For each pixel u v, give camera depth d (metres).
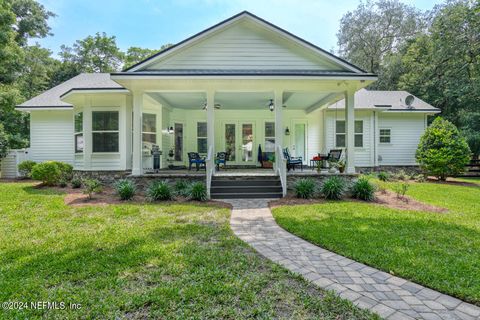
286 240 4.46
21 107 12.98
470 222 5.45
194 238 4.44
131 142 10.82
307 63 9.71
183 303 2.54
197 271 3.19
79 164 11.46
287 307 2.51
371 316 2.37
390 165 14.70
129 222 5.40
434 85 20.45
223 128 14.83
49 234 4.60
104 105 10.71
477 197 8.38
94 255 3.66
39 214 6.00
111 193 8.73
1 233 4.65
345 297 2.70
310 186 8.12
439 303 2.61
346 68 9.39
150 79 8.53
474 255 3.73
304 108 14.44
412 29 27.41
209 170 8.38
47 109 13.05
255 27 9.69
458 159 11.95
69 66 27.38
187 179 8.97
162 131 12.15
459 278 3.05
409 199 7.94
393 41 28.41
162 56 9.36
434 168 12.24
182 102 12.39
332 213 6.17
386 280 3.08
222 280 2.99
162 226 5.11
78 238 4.38
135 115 9.04
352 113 9.30
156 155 11.20
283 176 8.41
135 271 3.19
